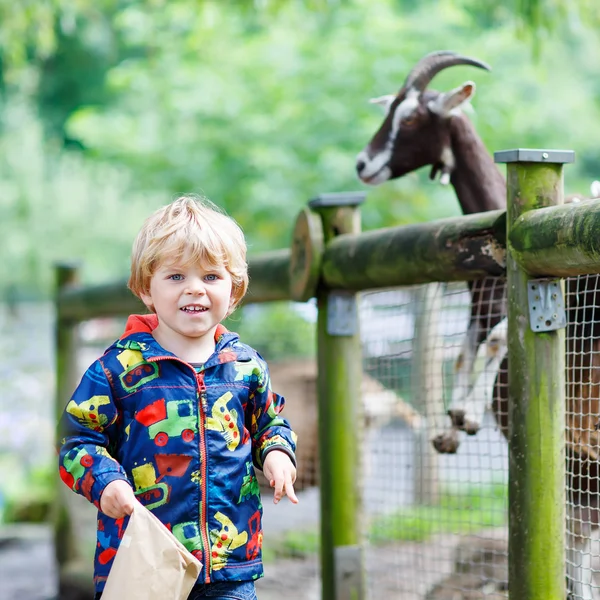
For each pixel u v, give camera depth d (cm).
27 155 1820
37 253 1770
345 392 415
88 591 679
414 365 421
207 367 261
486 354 376
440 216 1079
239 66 1118
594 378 336
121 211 1797
